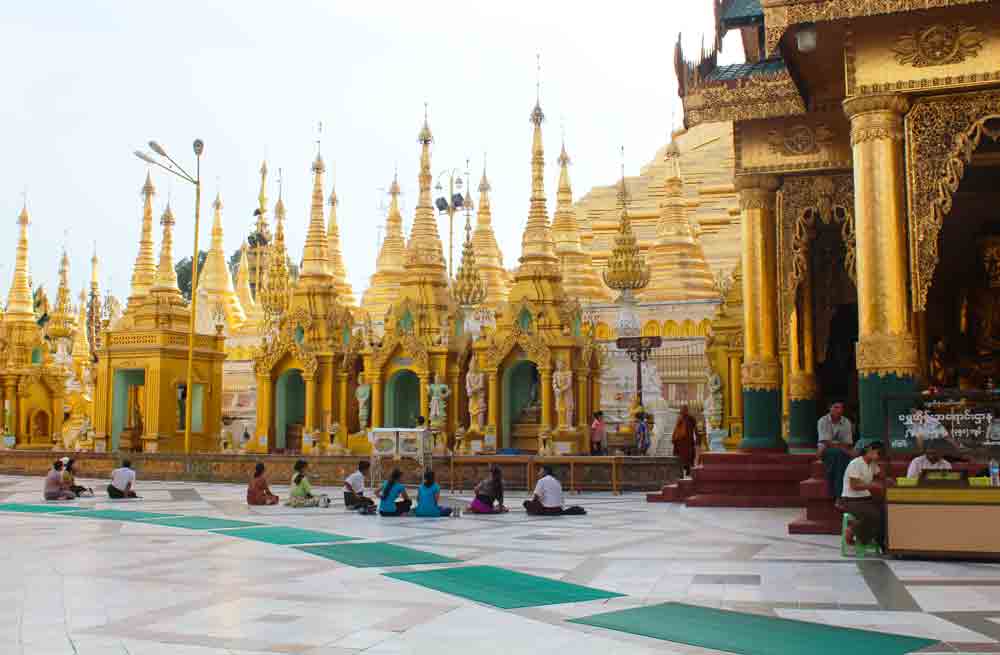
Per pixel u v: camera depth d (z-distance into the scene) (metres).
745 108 27.08
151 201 54.06
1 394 59.19
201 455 40.91
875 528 16.83
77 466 44.38
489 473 34.88
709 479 27.11
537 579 14.67
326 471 37.91
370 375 47.19
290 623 11.56
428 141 49.69
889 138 20.19
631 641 10.62
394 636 10.87
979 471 17.06
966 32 19.86
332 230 65.62
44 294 78.94
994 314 29.36
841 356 30.42
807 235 28.77
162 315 49.38
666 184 58.09
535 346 43.53
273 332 52.47
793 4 20.22
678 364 50.44
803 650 10.18
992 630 11.02
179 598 13.20
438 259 48.56
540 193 46.25
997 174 29.45
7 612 12.25
